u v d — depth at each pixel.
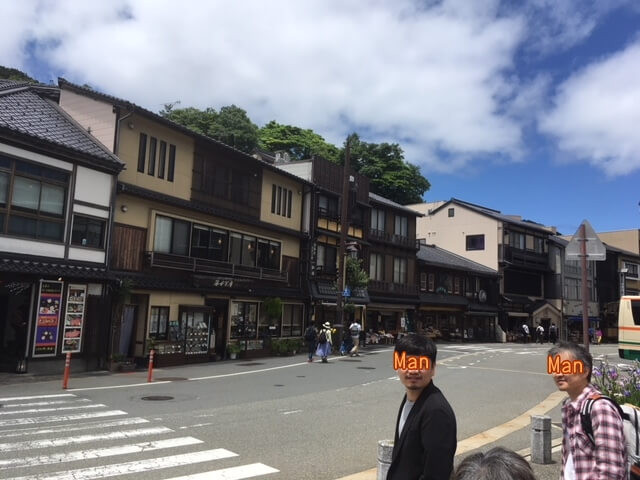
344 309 29.17
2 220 14.71
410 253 39.38
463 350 30.06
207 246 22.86
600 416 2.79
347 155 27.33
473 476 2.07
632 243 63.34
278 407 11.02
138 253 19.45
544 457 6.92
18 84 20.08
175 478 6.20
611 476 2.65
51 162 16.05
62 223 16.36
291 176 27.92
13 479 5.95
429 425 2.78
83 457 6.91
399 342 3.09
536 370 19.86
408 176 53.28
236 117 42.66
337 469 6.76
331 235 31.00
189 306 20.52
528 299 49.66
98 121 18.97
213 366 19.25
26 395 11.64
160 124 20.44
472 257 48.66
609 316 55.50
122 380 14.68
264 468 6.70
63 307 15.91
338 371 18.20
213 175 23.28
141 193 19.20
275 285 27.11
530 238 50.66
